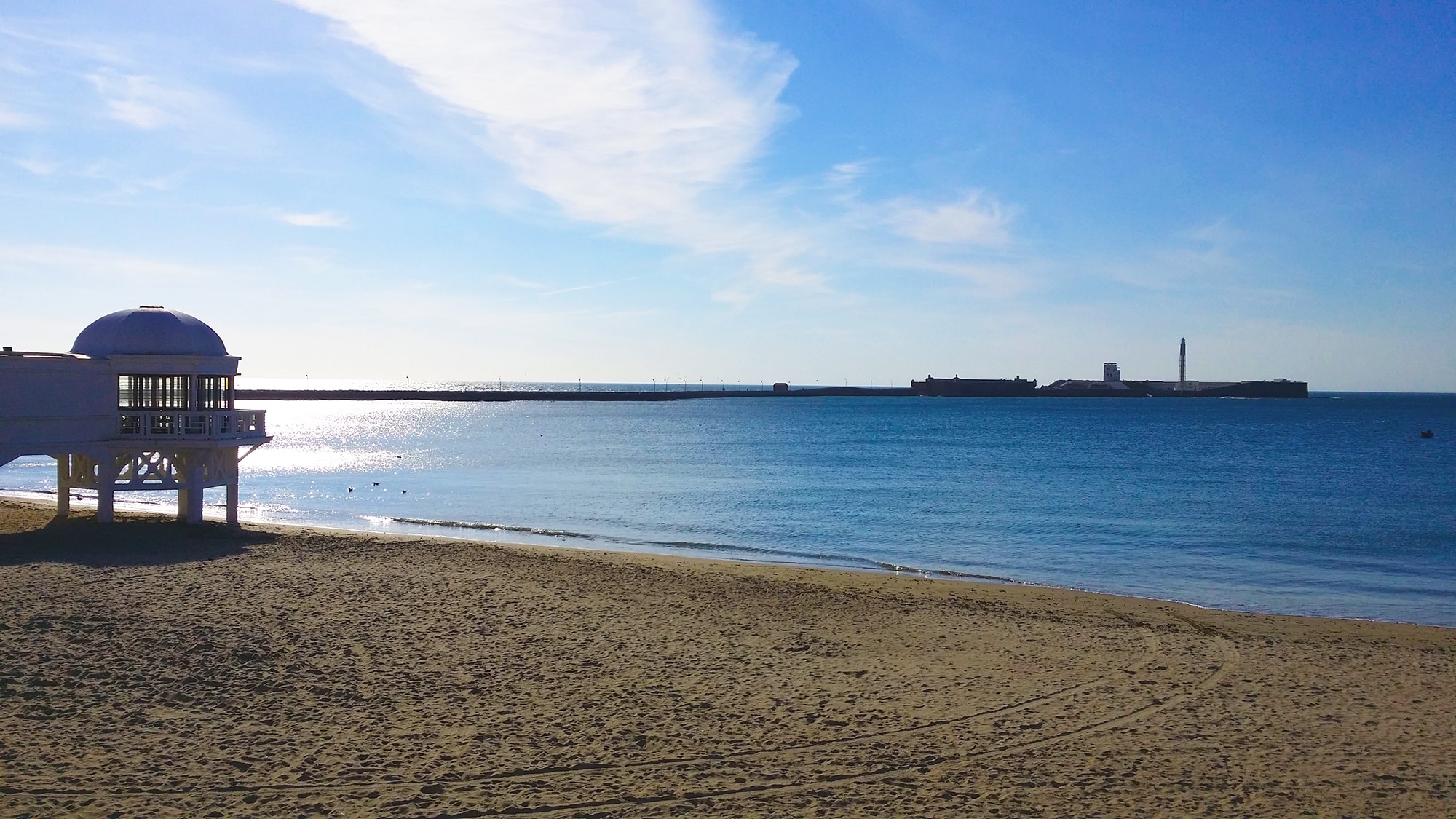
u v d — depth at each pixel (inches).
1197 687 540.1
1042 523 1478.8
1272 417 6161.4
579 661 553.9
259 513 1482.5
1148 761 416.2
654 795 372.5
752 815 356.2
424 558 884.0
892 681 538.0
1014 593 873.5
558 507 1637.6
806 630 663.8
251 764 389.4
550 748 417.7
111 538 917.8
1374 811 363.3
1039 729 459.2
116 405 981.8
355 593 694.5
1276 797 376.5
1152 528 1441.9
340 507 1592.0
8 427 874.1
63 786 359.6
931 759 415.2
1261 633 718.5
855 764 408.2
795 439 3885.3
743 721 459.5
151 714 438.9
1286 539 1342.3
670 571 896.3
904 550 1222.3
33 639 533.6
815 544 1269.7
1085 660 600.4
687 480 2133.4
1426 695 528.7
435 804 357.4
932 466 2573.8
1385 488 2049.7
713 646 601.9
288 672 506.3
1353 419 5861.2
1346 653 636.7
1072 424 5270.7
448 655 553.0
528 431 4461.1
